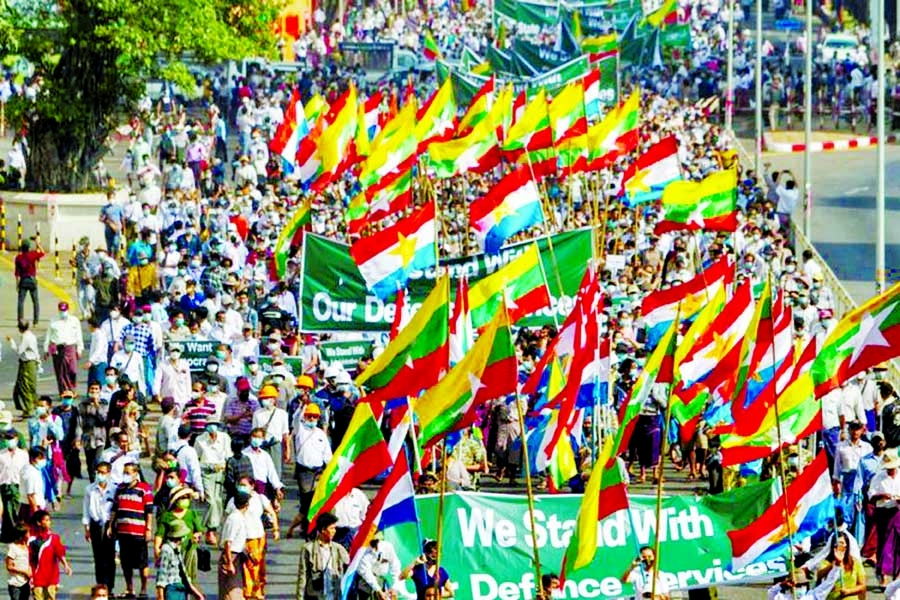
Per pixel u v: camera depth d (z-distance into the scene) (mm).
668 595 50906
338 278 65562
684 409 55969
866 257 114062
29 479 62312
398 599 50969
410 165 76625
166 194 109375
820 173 144625
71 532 64812
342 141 84812
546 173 80562
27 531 56125
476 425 66188
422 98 154250
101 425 68438
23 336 78750
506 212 65312
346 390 67125
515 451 68312
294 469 69688
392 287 63062
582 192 102938
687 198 70188
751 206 109438
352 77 158375
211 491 61844
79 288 91438
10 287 101938
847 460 61500
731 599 57906
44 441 66750
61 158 113312
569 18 149250
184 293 82375
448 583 51375
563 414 52188
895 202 132000
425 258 63219
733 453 52719
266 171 120625
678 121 140750
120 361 75062
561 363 54594
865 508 60500
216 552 62719
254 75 151875
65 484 70375
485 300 59125
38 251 93125
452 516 52031
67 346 79625
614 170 107000
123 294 90000
